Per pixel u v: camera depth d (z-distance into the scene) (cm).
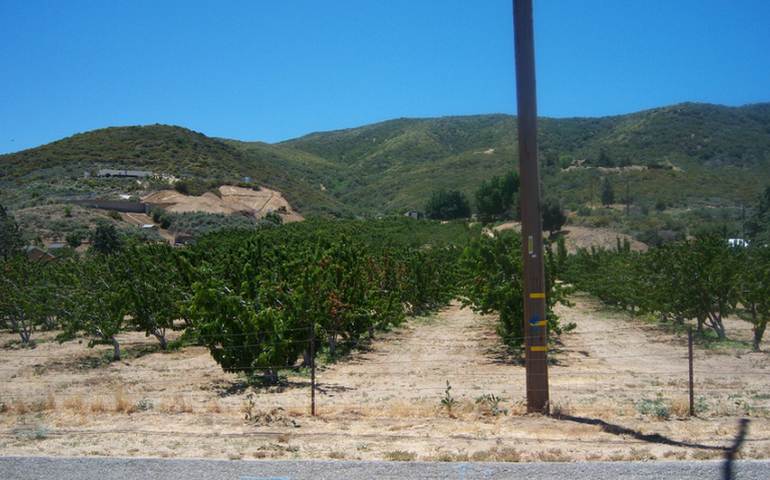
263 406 1145
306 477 674
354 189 13612
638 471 672
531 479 656
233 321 1423
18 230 4791
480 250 2023
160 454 791
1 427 971
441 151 16450
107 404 1162
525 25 1028
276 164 14325
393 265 2722
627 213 7731
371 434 895
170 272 2105
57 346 2198
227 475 686
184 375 1590
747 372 1512
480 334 2402
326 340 1902
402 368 1677
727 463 689
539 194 1037
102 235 4838
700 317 2075
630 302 2808
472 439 857
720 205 7862
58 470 707
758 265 2055
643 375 1495
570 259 4806
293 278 1808
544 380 1023
